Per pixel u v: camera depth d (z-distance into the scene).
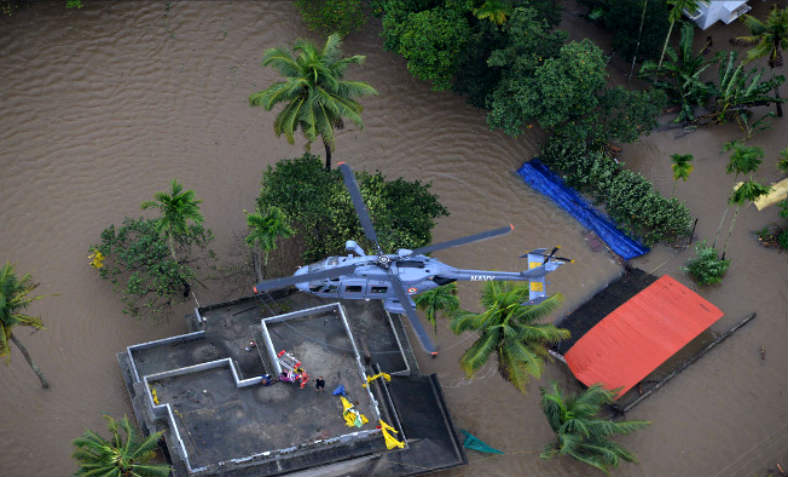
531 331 46.78
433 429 51.47
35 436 51.16
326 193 53.59
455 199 62.41
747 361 56.94
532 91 58.12
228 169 61.81
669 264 60.75
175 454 47.53
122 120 62.91
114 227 58.34
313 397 50.16
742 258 60.69
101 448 43.41
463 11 60.62
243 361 51.53
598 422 49.47
